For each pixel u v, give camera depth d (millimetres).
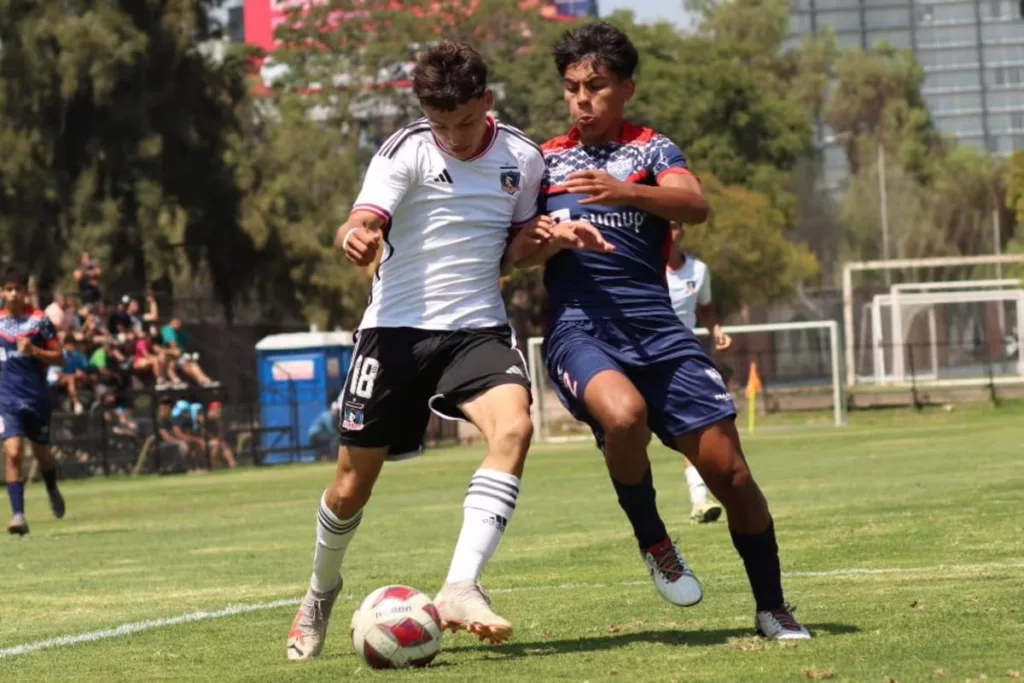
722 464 13953
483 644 14562
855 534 24547
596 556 24000
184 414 81438
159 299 97188
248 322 122812
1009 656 12375
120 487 66750
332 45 143375
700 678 11805
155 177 110438
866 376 143000
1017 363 133500
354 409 14266
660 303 14516
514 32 139125
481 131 14312
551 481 51375
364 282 122000
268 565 26016
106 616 19312
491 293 14508
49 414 38156
